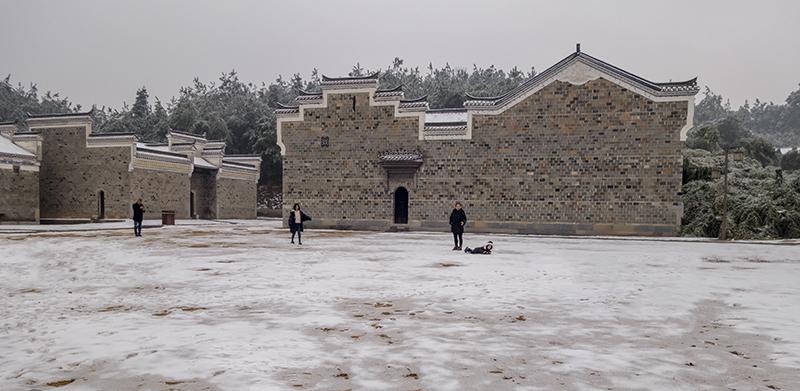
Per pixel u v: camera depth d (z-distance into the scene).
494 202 37.12
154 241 27.59
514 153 36.78
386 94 38.94
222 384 5.85
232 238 30.33
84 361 6.68
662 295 11.82
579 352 7.24
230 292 11.93
